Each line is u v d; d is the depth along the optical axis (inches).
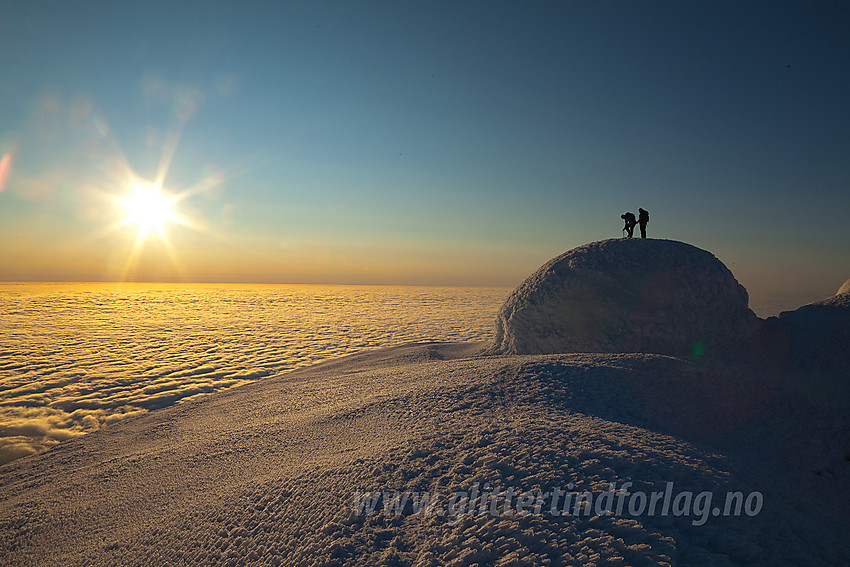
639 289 481.4
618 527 118.8
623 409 252.4
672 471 153.4
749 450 222.5
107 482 285.6
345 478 168.2
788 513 147.6
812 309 479.2
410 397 286.5
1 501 317.7
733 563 109.9
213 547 151.0
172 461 286.5
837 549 132.0
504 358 413.7
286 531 144.2
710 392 284.5
